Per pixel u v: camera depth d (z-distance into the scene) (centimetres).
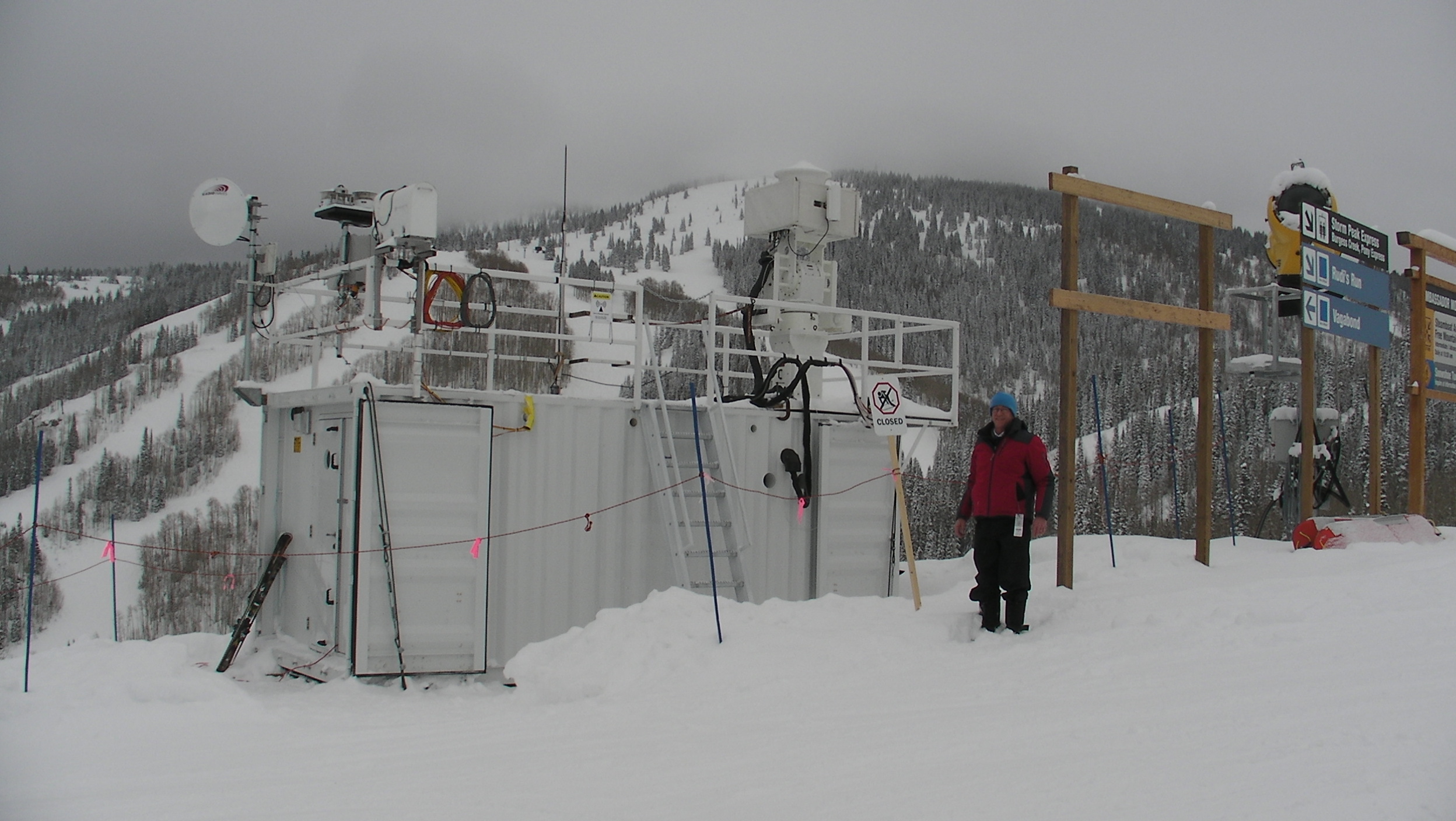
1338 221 1158
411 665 827
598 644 733
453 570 845
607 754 508
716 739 527
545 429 909
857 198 1144
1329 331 1156
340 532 848
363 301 952
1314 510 1189
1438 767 437
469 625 848
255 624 978
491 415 865
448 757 517
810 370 1125
